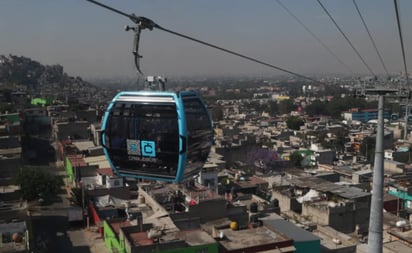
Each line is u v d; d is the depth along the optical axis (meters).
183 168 12.75
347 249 33.75
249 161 71.62
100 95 183.00
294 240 31.16
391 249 30.09
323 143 85.81
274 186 50.06
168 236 29.41
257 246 29.05
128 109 13.19
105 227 36.38
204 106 13.98
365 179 57.50
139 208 41.28
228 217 37.78
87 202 46.03
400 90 14.46
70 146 67.94
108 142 13.64
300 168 70.06
